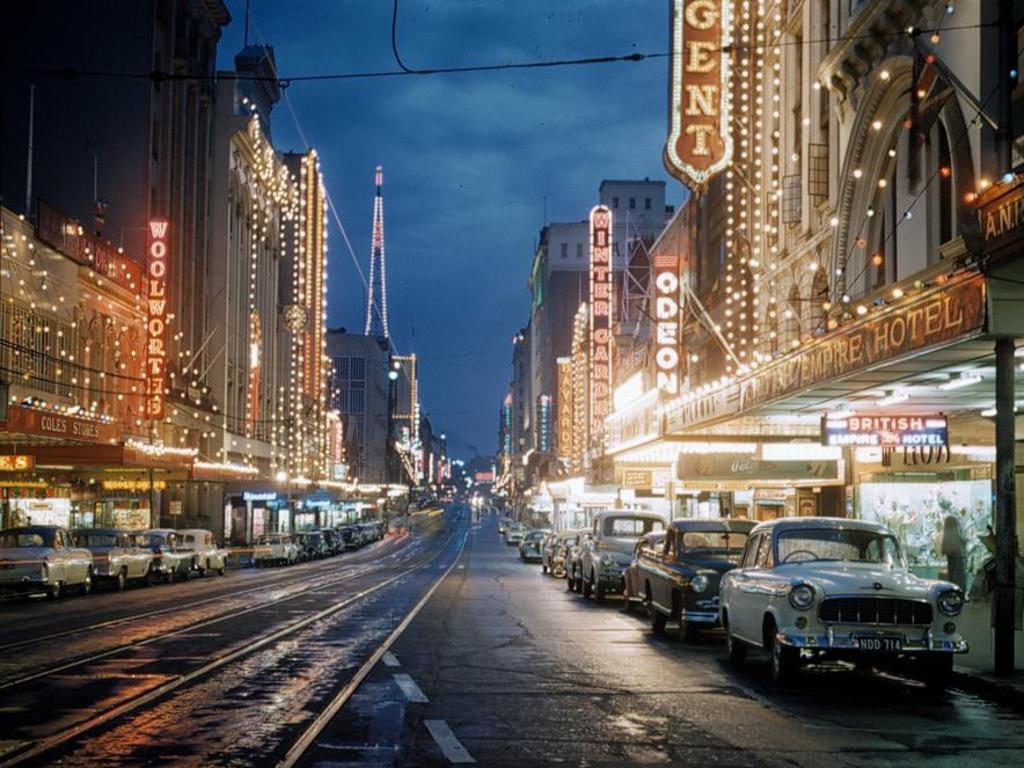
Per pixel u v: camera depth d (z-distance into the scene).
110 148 57.53
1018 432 22.86
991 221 13.48
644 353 57.25
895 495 28.36
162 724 11.35
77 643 18.92
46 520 44.59
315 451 101.00
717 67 32.44
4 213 37.84
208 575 47.72
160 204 60.66
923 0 23.98
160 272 52.00
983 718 12.35
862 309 21.92
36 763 9.52
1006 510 15.04
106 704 12.54
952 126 22.50
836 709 12.80
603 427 64.56
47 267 41.78
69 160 57.19
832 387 19.53
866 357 17.30
